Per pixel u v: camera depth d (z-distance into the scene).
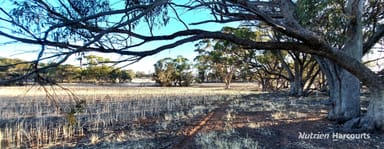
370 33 11.13
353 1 8.80
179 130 9.80
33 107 15.97
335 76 10.33
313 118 11.34
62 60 3.03
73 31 3.49
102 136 9.43
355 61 7.41
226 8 5.79
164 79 55.41
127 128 10.73
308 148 7.14
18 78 2.81
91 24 3.64
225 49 31.94
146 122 11.98
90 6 3.66
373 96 8.41
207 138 8.15
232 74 47.56
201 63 46.94
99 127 10.89
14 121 11.98
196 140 8.06
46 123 11.41
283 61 28.34
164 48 4.55
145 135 9.35
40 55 2.93
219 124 10.56
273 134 8.66
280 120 11.10
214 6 5.71
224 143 7.52
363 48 10.59
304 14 6.86
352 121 9.10
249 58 32.88
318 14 7.34
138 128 10.64
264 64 33.41
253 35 21.02
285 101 20.14
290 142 7.73
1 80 2.72
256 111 14.13
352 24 8.91
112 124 11.53
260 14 5.57
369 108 8.70
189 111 14.87
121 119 12.66
